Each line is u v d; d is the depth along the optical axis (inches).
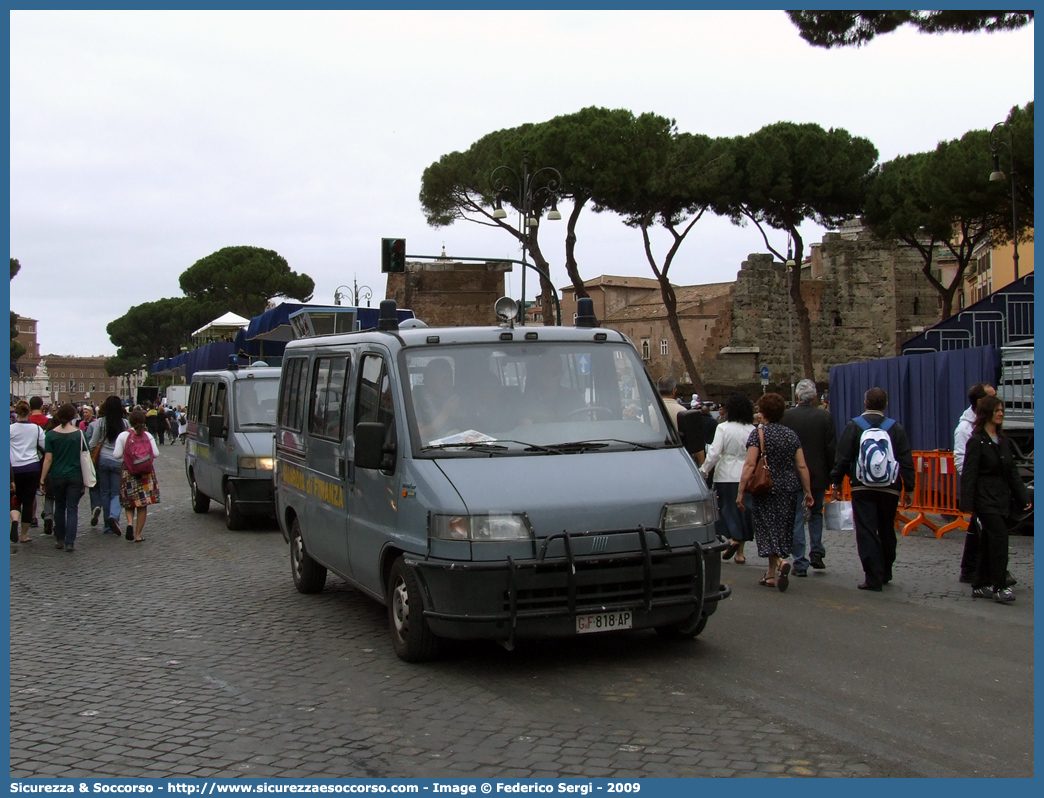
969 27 597.9
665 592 264.4
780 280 2204.7
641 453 282.5
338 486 328.8
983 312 852.0
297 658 287.1
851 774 188.7
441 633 255.8
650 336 2576.3
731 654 280.4
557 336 304.7
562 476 265.1
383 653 289.9
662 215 1561.3
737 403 435.8
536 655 281.7
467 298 1973.4
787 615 333.4
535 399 289.6
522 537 251.3
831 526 418.9
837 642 294.4
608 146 1371.8
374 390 303.0
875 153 1606.8
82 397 7253.9
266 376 629.6
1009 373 607.8
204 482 663.8
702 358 2217.0
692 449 292.4
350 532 313.9
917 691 242.8
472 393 286.8
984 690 243.8
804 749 202.1
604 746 205.3
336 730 220.1
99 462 595.8
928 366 685.9
